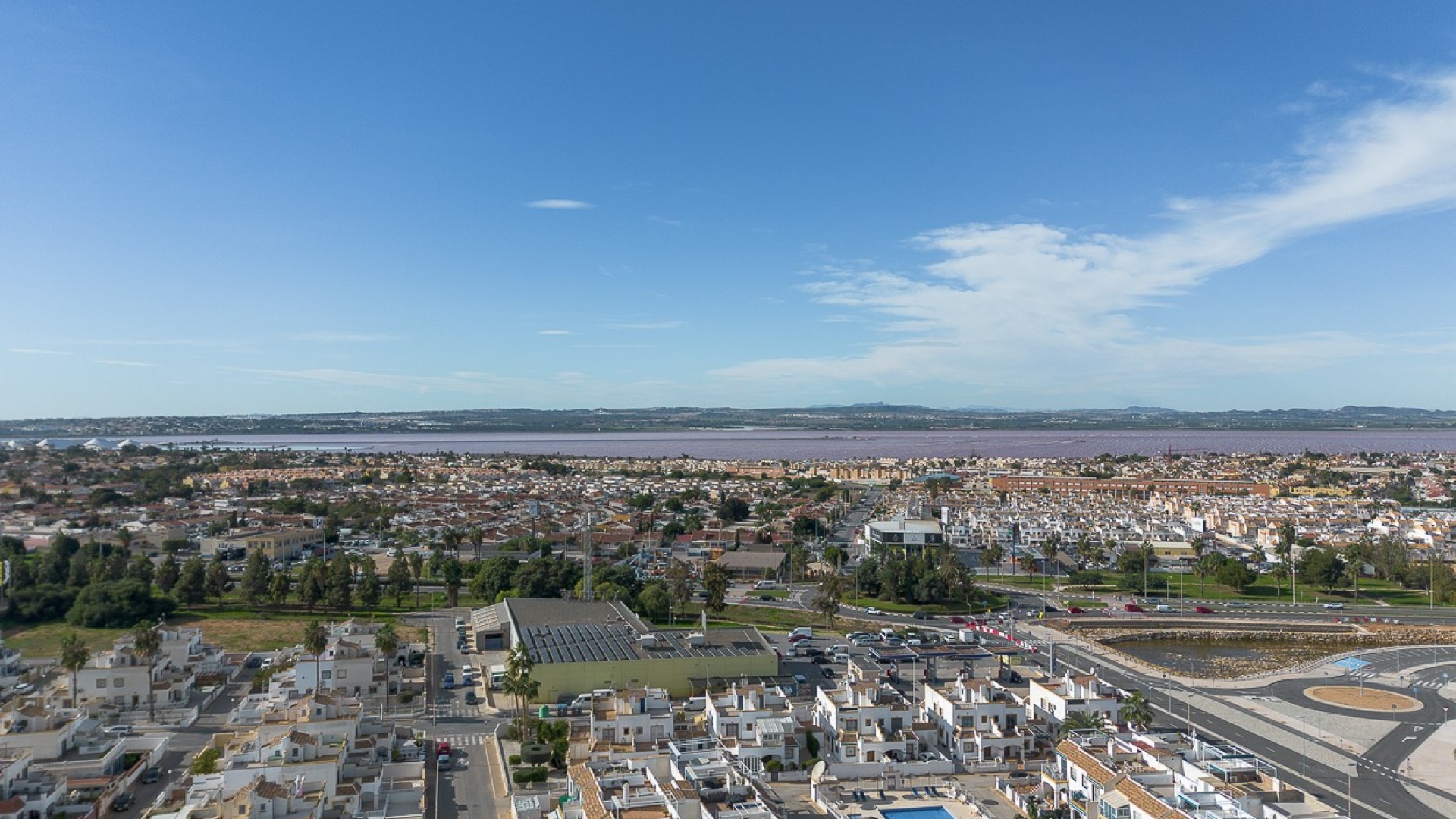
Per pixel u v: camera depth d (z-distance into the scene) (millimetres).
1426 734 183250
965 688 176875
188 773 147125
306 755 139750
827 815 143250
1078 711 165375
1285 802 119500
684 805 112688
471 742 175375
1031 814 137000
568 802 124062
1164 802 117750
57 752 154875
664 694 170500
